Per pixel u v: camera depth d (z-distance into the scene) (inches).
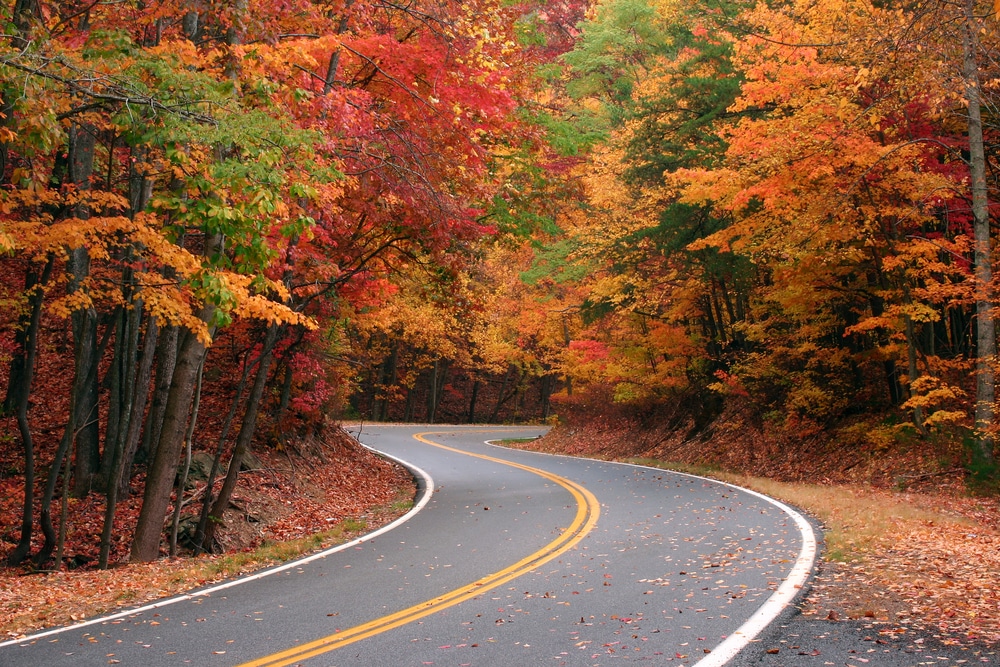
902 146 628.4
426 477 873.5
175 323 436.8
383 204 510.0
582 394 1432.1
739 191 702.5
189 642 258.4
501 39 469.1
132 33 444.1
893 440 757.9
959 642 227.3
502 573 362.6
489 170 666.2
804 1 653.9
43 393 842.8
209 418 840.9
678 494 645.3
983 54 614.5
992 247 715.4
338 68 529.3
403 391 2549.2
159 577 383.2
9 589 368.8
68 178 487.8
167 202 314.0
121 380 675.4
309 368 693.9
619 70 1263.5
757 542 407.8
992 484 620.4
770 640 236.2
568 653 234.2
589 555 400.2
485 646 245.1
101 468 674.8
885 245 725.9
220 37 482.3
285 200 373.1
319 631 269.0
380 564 400.5
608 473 856.3
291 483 762.2
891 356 775.1
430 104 484.4
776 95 681.0
